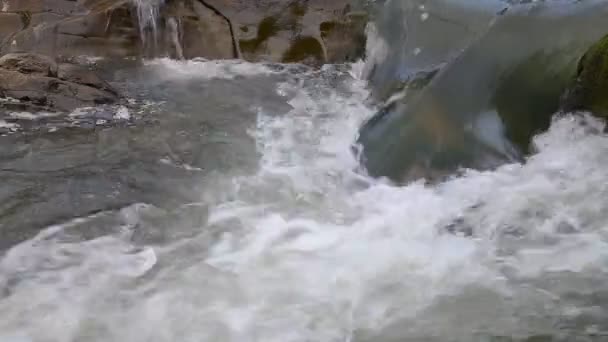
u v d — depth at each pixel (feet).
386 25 23.02
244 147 18.81
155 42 26.09
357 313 12.46
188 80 23.79
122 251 14.32
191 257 14.11
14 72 21.47
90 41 26.07
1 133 19.04
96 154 18.21
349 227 15.05
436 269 13.51
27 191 16.29
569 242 13.80
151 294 13.04
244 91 22.81
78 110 20.68
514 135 16.24
